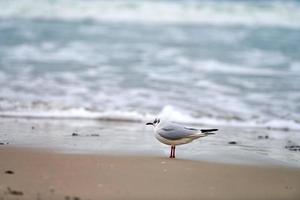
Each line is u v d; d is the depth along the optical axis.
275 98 19.91
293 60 26.84
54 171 9.91
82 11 36.88
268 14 37.50
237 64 25.81
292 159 11.95
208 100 19.30
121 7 37.88
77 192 8.74
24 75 22.09
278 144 13.78
